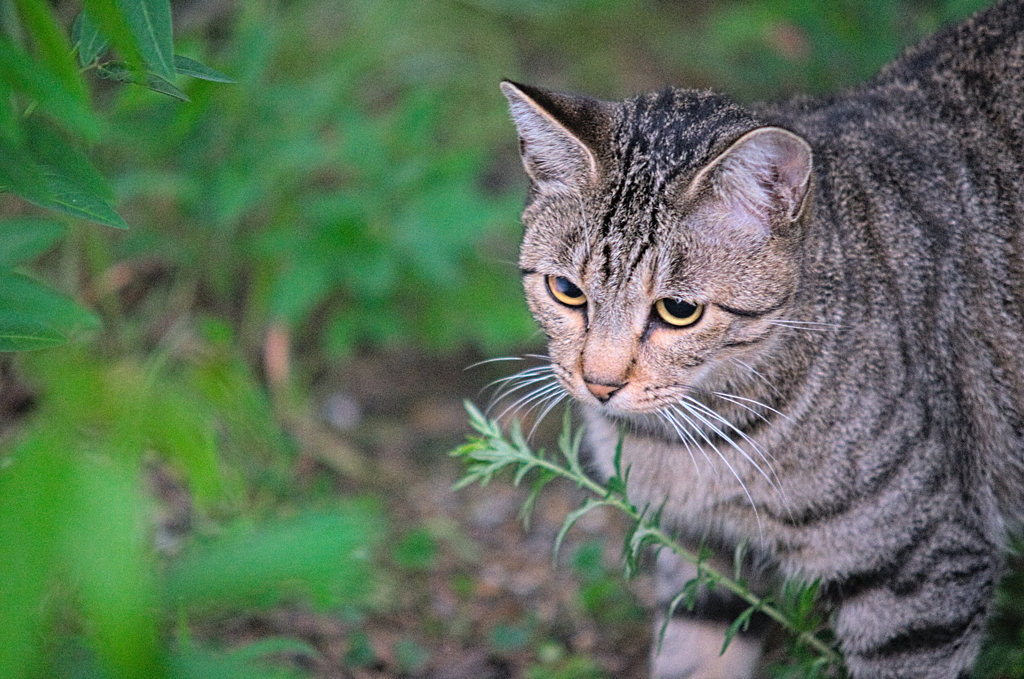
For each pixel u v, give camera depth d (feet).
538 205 11.71
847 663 12.12
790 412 11.47
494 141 23.32
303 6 22.03
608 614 15.24
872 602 11.77
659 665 13.64
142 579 5.69
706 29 26.21
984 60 13.07
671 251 10.85
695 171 10.71
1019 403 12.53
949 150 12.64
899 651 11.82
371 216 19.25
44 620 7.97
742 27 25.14
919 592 11.60
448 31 24.12
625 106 11.87
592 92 24.95
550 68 25.82
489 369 20.62
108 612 5.39
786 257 11.07
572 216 11.32
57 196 8.41
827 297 11.42
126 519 5.48
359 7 22.49
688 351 11.19
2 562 5.22
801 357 11.39
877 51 20.56
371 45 21.99
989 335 12.35
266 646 10.23
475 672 14.20
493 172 23.02
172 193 18.79
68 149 8.48
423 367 21.03
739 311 11.08
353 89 22.27
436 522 17.35
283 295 18.29
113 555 5.39
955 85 13.03
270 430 16.79
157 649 5.95
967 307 12.23
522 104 11.51
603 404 11.46
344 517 6.52
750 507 11.98
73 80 7.58
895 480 11.37
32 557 5.25
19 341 8.25
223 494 13.51
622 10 26.58
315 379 20.39
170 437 7.17
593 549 16.07
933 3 20.48
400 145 20.22
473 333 19.85
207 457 7.70
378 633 14.76
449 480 18.39
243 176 18.22
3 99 7.50
